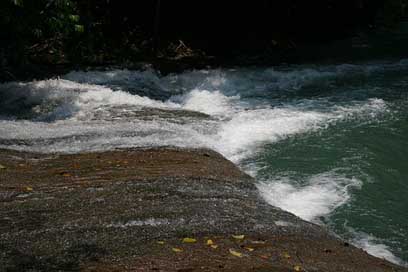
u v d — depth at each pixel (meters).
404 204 9.41
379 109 14.77
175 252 6.42
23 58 15.85
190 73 18.66
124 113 13.22
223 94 16.50
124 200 7.93
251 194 8.99
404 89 17.20
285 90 17.17
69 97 14.41
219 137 12.05
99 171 9.20
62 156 9.97
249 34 24.00
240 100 15.82
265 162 10.88
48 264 6.00
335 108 14.85
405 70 20.23
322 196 9.49
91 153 10.19
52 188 8.34
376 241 8.20
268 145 11.82
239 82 17.91
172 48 22.08
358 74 19.52
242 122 13.26
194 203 8.04
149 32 22.59
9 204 7.62
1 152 9.91
